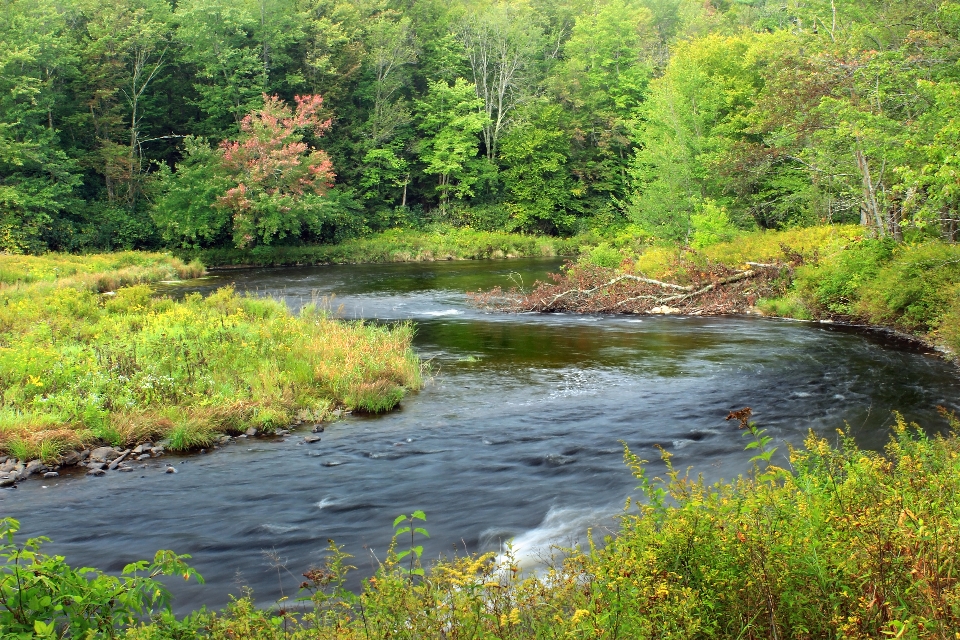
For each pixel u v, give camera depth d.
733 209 31.45
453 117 56.72
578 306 22.11
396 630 3.44
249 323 15.71
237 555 6.11
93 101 43.06
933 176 13.11
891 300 16.66
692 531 3.88
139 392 10.55
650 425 9.64
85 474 8.27
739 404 10.53
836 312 19.02
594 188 61.44
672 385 11.81
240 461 8.64
